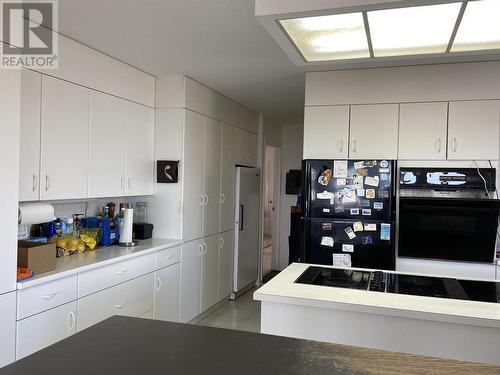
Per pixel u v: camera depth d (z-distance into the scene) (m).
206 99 4.11
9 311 2.09
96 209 3.55
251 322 4.18
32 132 2.47
